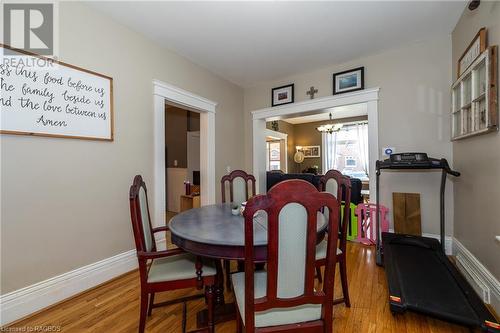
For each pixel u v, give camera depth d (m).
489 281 1.71
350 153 7.20
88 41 2.03
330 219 0.98
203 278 1.41
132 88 2.40
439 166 2.27
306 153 7.97
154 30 2.43
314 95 3.51
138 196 1.44
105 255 2.15
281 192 0.90
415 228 2.74
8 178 1.60
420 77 2.73
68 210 1.90
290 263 0.98
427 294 1.56
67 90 1.88
